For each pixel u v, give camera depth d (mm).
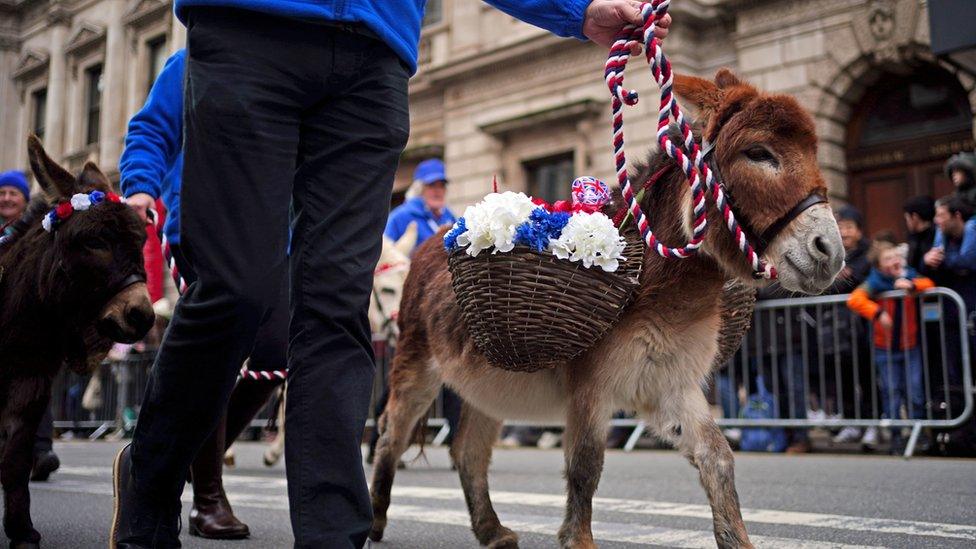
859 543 3279
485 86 16297
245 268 2041
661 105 2455
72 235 2982
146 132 3455
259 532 3822
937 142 11586
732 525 2545
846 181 12289
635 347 2637
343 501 2045
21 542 3002
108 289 3008
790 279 2367
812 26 12391
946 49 8445
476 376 3164
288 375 2137
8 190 5645
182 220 2086
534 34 15391
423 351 3680
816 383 7926
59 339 3090
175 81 3559
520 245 2580
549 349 2607
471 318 2734
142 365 12641
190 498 5098
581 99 14469
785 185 2381
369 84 2189
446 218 8055
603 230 2553
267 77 2066
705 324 2672
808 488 5000
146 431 2275
